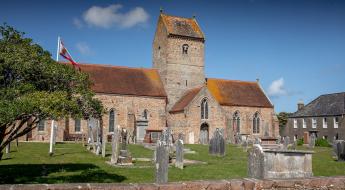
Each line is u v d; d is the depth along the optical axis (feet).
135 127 169.89
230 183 31.94
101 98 164.96
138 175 59.57
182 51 193.26
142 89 177.37
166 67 188.65
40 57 49.14
